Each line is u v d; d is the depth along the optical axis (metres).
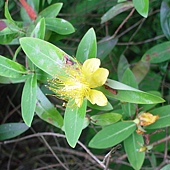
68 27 0.23
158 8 0.34
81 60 0.20
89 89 0.19
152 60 0.26
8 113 0.37
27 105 0.20
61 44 0.30
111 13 0.26
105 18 0.26
